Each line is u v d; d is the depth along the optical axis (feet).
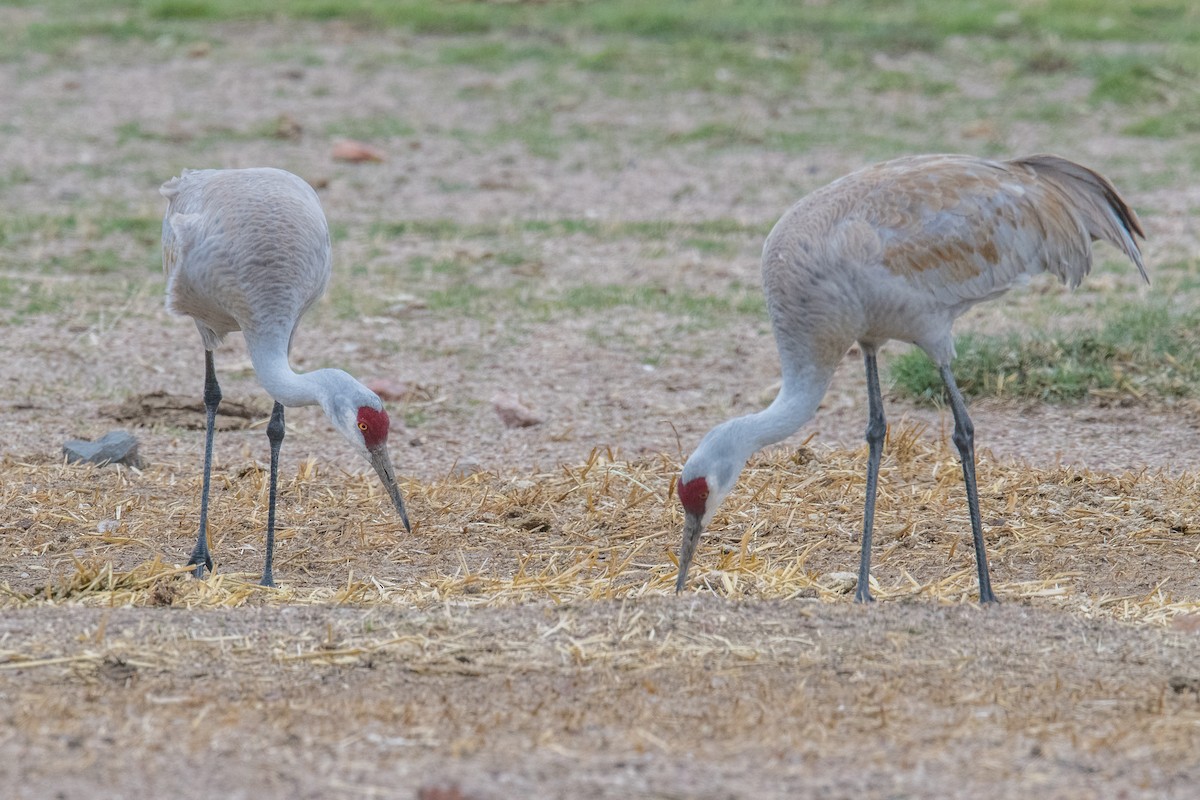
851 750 23.09
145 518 37.58
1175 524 37.19
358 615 28.84
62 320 53.36
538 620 28.45
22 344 50.88
